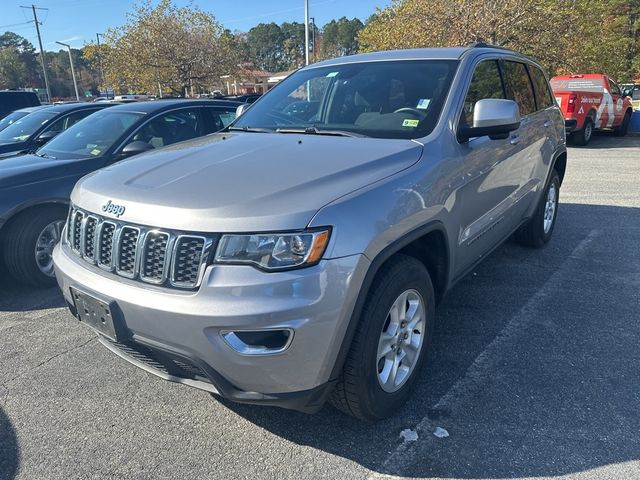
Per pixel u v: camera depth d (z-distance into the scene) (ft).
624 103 54.54
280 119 12.22
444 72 11.35
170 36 95.04
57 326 13.26
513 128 10.44
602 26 70.49
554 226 19.01
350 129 10.80
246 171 8.34
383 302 7.93
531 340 11.53
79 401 9.89
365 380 7.93
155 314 7.27
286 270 6.94
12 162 16.52
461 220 10.37
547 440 8.33
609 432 8.47
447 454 8.11
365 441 8.49
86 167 16.37
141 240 7.60
